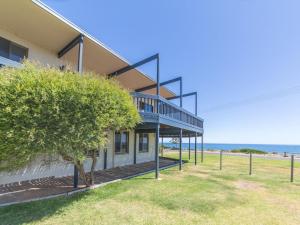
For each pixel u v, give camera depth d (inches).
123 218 155.6
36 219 149.6
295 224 156.2
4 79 152.8
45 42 283.7
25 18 229.1
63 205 179.5
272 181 320.2
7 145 148.3
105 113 190.9
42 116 154.9
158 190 237.5
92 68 368.2
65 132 164.4
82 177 236.5
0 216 153.4
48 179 285.9
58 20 231.3
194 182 289.1
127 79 441.7
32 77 157.5
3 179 248.2
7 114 145.5
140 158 544.4
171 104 365.4
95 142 183.9
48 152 164.4
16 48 266.8
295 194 242.8
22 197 200.1
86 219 151.7
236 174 377.1
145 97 305.9
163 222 150.6
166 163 530.6
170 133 560.7
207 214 169.5
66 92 166.2
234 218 163.0
